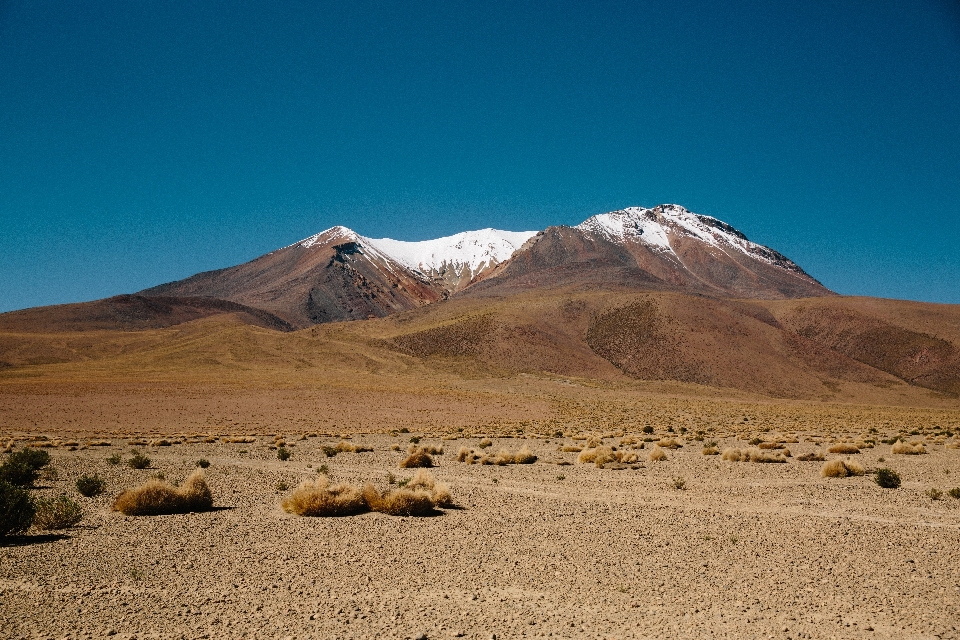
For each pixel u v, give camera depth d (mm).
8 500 16594
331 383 120250
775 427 72875
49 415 77250
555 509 21453
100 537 16891
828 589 12727
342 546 15969
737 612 11391
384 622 10773
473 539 16844
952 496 24031
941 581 13297
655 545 16312
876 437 57656
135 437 58031
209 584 12781
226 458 39188
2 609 11258
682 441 52312
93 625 10539
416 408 94312
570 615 11195
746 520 19656
